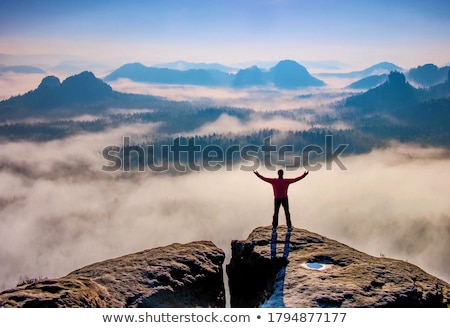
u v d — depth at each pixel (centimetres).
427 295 1127
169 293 1203
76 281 1073
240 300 1473
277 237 1528
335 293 1087
